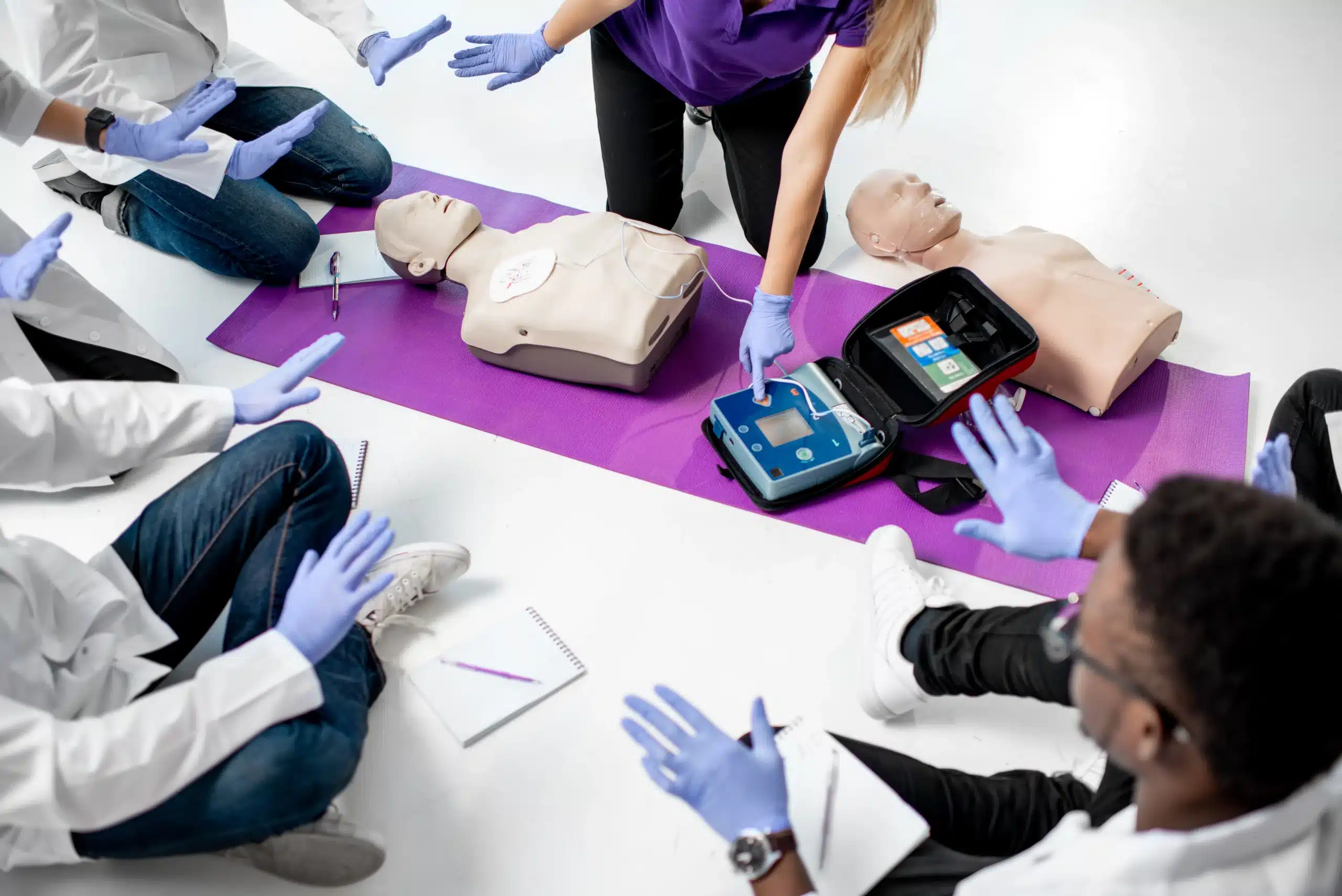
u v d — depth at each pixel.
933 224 2.04
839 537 1.77
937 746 1.52
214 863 1.40
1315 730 0.68
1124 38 2.77
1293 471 1.72
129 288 2.15
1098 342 1.86
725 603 1.68
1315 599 0.66
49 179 2.23
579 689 1.58
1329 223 2.31
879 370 1.91
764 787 1.08
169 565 1.38
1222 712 0.69
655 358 1.94
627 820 1.44
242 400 1.48
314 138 2.23
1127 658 0.75
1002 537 1.26
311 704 1.17
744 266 2.22
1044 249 1.98
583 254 1.91
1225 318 2.12
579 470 1.86
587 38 2.78
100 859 1.30
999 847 1.26
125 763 1.05
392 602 1.58
